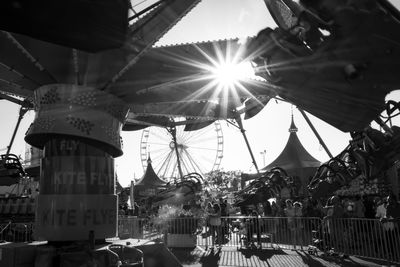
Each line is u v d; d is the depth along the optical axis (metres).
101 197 6.57
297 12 4.30
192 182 19.34
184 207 16.09
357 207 11.55
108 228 6.60
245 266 9.36
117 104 6.92
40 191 6.60
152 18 5.96
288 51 4.38
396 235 9.02
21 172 19.41
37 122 6.42
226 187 47.97
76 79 6.55
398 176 12.54
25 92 7.62
